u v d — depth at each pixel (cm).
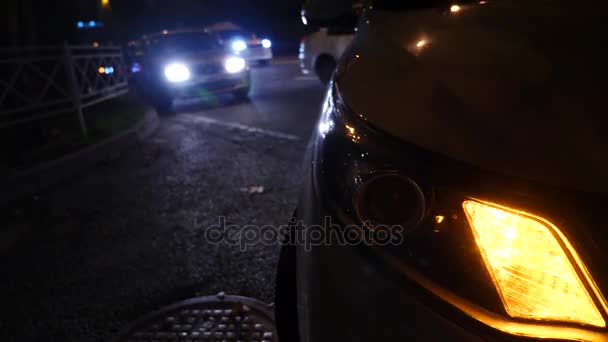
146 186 443
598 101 103
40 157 504
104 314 249
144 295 262
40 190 446
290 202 379
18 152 530
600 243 85
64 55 571
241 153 541
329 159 120
